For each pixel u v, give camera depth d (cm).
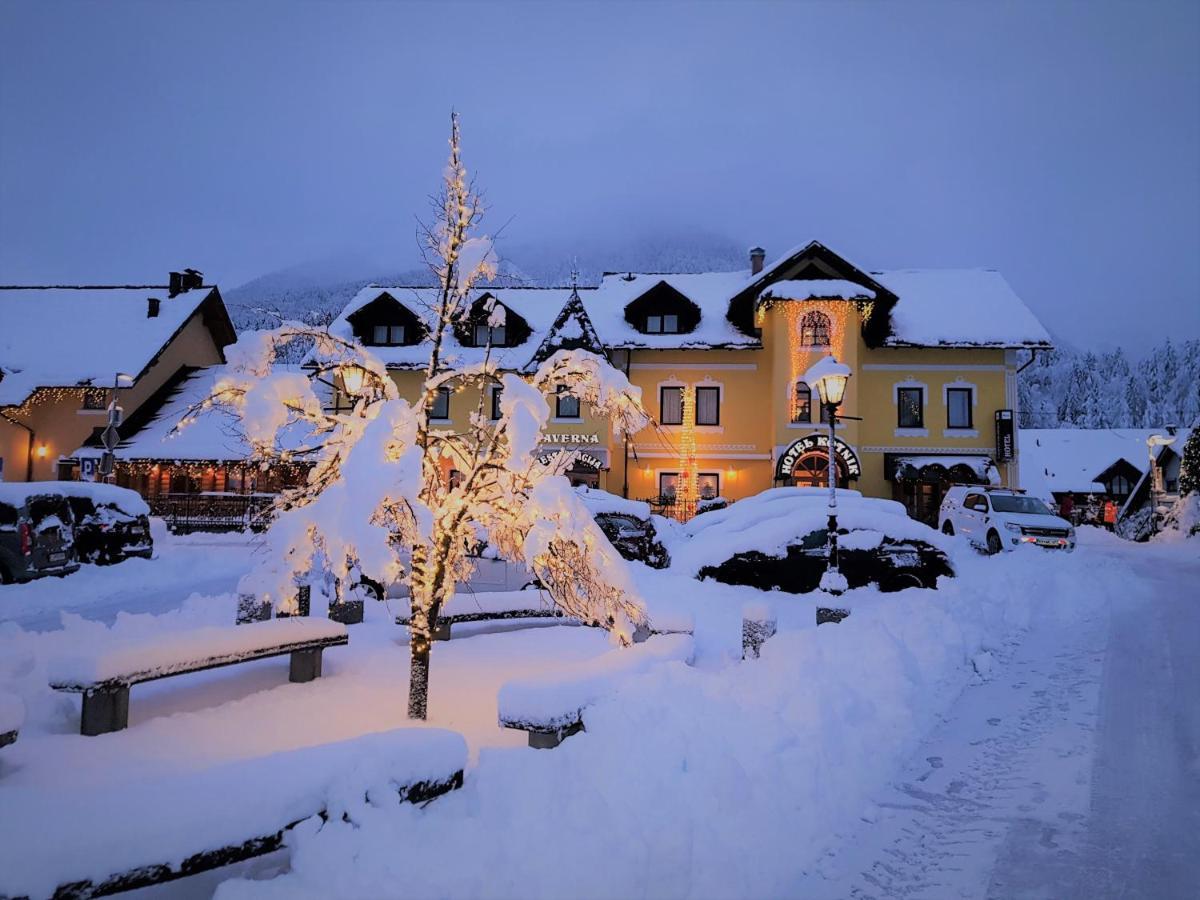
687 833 393
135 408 3322
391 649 868
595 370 652
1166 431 4422
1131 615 1137
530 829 376
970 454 3209
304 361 812
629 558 1692
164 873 310
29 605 1234
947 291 3491
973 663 838
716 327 3359
